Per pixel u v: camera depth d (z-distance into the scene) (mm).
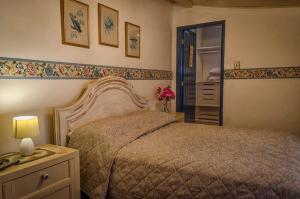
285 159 1520
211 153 1676
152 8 3523
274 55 3301
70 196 1725
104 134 1941
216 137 2174
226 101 3686
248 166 1414
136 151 1753
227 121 3703
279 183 1233
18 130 1585
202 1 3572
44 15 1993
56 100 2117
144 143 1952
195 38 4887
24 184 1418
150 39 3500
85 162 1891
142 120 2475
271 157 1565
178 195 1454
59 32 2125
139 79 3285
